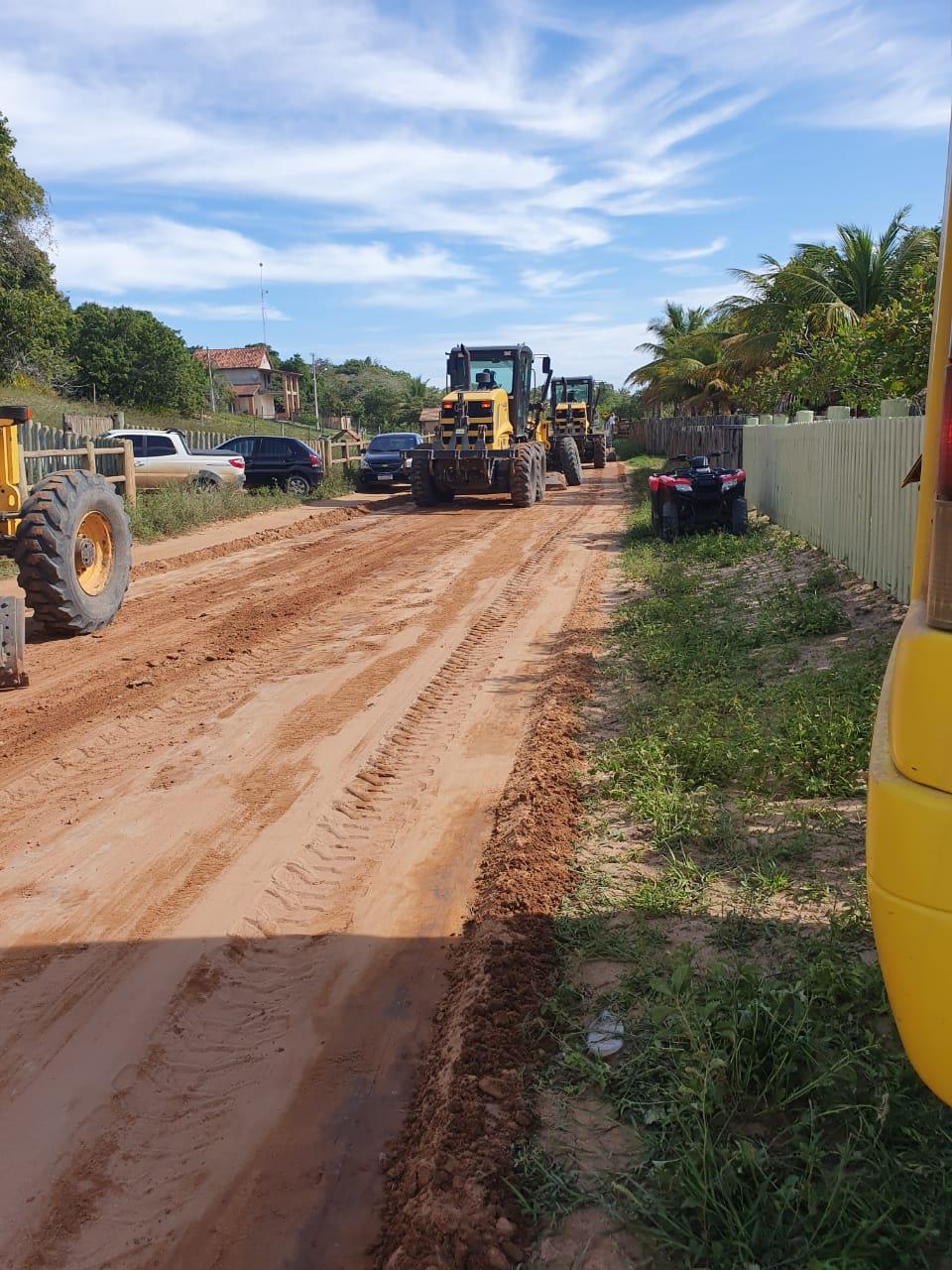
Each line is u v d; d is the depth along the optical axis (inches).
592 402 1493.6
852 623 325.7
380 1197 101.4
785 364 1049.5
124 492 738.8
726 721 230.7
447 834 185.5
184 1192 103.0
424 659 320.2
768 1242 85.7
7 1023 132.0
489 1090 110.0
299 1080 119.3
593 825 184.1
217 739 245.8
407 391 3981.3
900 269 1005.2
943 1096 74.4
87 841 188.2
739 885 155.7
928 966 73.1
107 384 2032.5
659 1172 93.8
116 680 303.3
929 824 72.6
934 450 79.6
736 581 432.5
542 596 421.7
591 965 136.6
